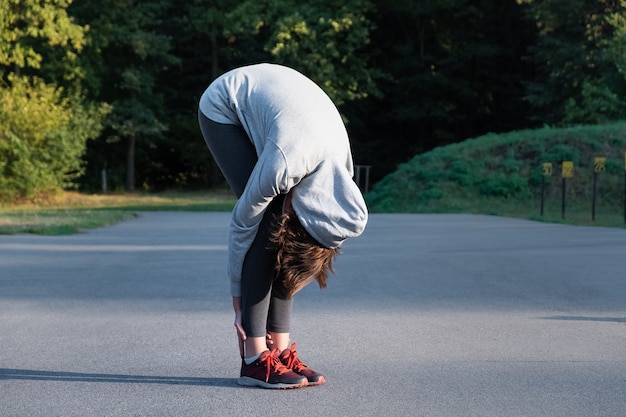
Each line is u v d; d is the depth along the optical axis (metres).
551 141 26.80
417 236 14.41
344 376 4.49
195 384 4.32
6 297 7.50
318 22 39.53
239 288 4.26
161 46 39.09
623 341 5.45
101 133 40.62
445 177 26.39
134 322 6.23
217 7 42.53
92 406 3.89
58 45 36.41
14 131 28.48
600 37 37.16
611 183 24.80
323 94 4.18
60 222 17.77
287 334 4.39
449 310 6.72
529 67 46.66
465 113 47.31
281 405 3.90
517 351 5.14
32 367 4.72
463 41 45.50
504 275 8.90
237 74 4.20
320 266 4.10
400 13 45.62
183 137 43.41
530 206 24.56
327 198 3.97
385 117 46.00
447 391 4.16
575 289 7.86
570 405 3.90
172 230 16.61
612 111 32.94
